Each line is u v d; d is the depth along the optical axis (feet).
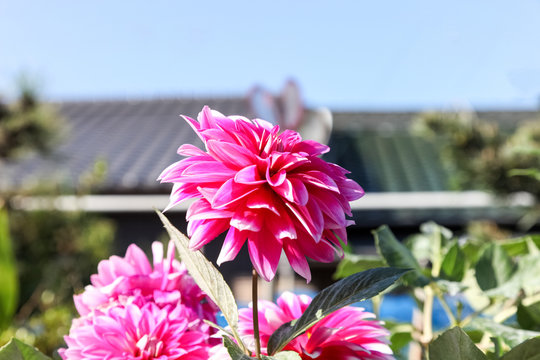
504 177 6.57
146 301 1.51
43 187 8.50
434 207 12.32
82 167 14.26
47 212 7.91
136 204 11.46
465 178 6.96
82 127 18.88
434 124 7.27
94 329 1.41
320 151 1.30
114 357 1.38
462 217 11.88
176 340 1.41
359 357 1.29
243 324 1.38
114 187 11.48
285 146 1.28
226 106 20.27
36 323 3.92
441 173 14.83
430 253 2.16
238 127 1.30
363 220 12.01
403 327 1.96
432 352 1.33
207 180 1.20
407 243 2.24
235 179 1.16
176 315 1.46
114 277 1.58
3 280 4.05
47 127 8.26
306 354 1.29
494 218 11.73
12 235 7.57
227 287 1.29
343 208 1.25
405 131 18.06
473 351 1.31
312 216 1.19
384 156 16.43
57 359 1.71
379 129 18.44
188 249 1.28
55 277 7.51
